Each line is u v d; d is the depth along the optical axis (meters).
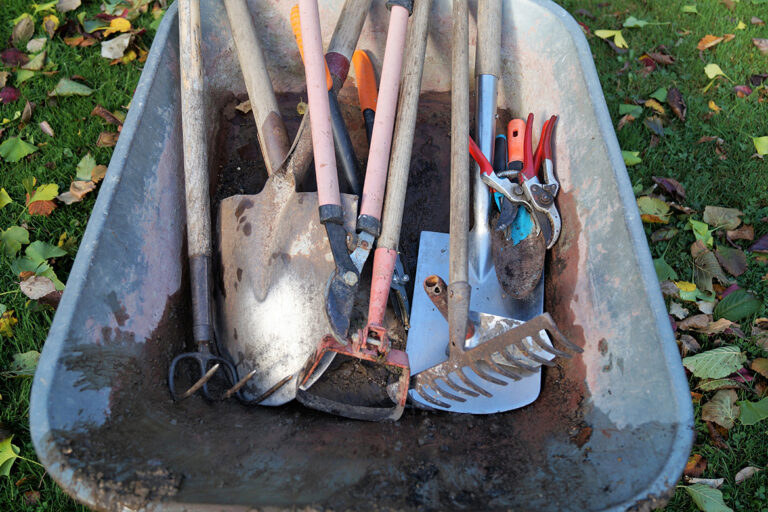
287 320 1.47
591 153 1.56
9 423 1.66
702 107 2.58
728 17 2.94
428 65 2.08
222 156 2.03
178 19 1.78
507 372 1.34
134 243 1.40
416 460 1.26
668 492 1.05
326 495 1.07
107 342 1.25
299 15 1.70
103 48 2.57
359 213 1.53
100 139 2.29
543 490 1.14
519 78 1.96
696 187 2.33
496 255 1.73
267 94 1.74
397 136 1.60
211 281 1.57
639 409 1.20
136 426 1.20
